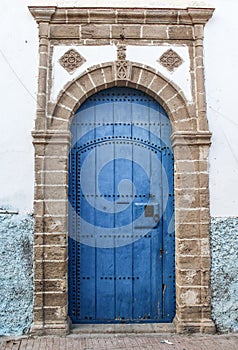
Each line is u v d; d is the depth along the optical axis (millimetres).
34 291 5230
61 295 5242
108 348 4863
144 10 5520
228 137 5508
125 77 5492
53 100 5422
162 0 5617
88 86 5480
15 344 4941
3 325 5207
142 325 5484
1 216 5309
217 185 5449
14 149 5371
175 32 5586
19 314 5230
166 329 5344
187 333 5246
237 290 5363
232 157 5492
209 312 5301
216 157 5477
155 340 5094
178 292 5375
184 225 5375
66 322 5254
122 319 5578
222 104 5535
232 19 5680
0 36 5496
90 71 5477
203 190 5387
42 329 5164
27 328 5215
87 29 5535
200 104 5461
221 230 5398
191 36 5590
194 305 5301
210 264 5355
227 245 5391
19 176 5344
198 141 5410
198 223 5391
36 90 5434
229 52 5617
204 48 5590
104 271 5613
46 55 5453
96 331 5305
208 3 5656
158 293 5609
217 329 5301
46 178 5340
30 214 5316
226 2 5684
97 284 5598
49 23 5516
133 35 5547
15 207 5316
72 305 5559
